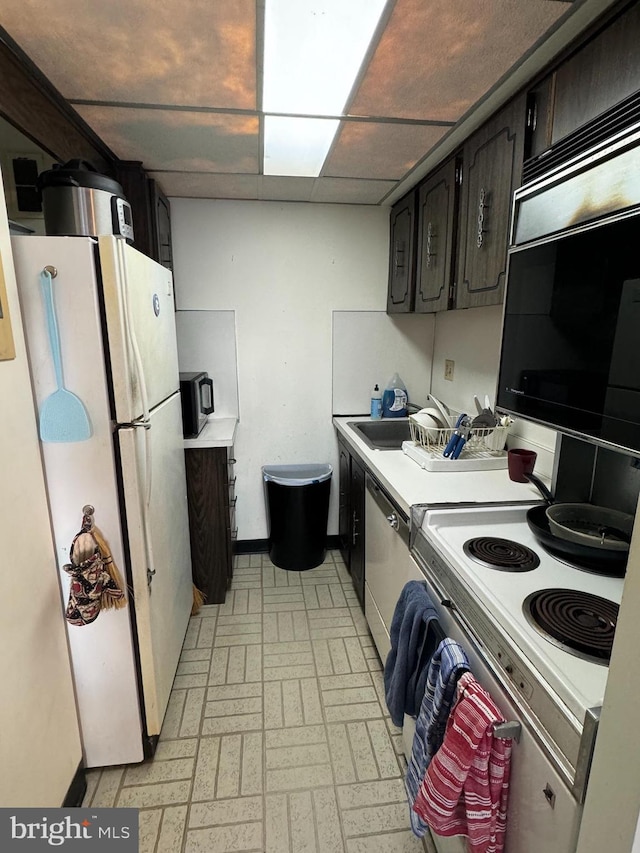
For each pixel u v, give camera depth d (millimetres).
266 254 2645
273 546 2838
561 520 1215
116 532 1309
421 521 1328
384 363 2883
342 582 2658
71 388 1203
